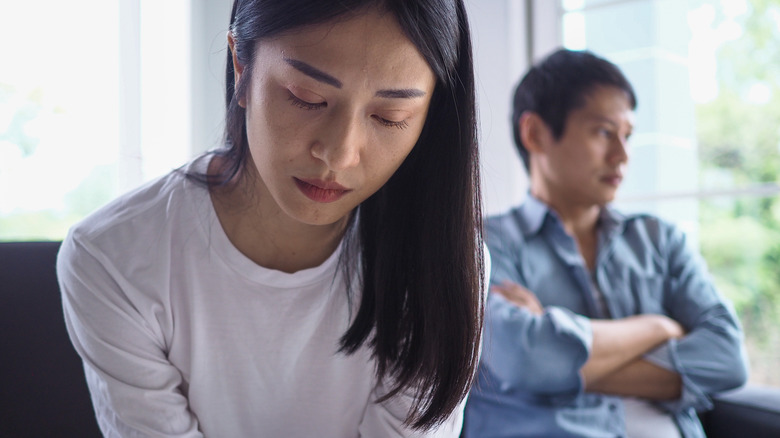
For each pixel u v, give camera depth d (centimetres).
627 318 164
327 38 63
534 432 152
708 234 231
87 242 81
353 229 89
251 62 70
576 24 251
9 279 108
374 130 69
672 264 173
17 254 109
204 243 85
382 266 86
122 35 249
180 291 85
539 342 150
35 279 109
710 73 230
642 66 240
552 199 171
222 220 86
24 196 256
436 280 83
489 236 170
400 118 69
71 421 108
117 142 251
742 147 226
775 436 155
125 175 247
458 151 80
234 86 80
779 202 220
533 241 170
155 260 83
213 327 86
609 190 165
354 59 64
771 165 222
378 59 64
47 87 253
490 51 261
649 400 157
